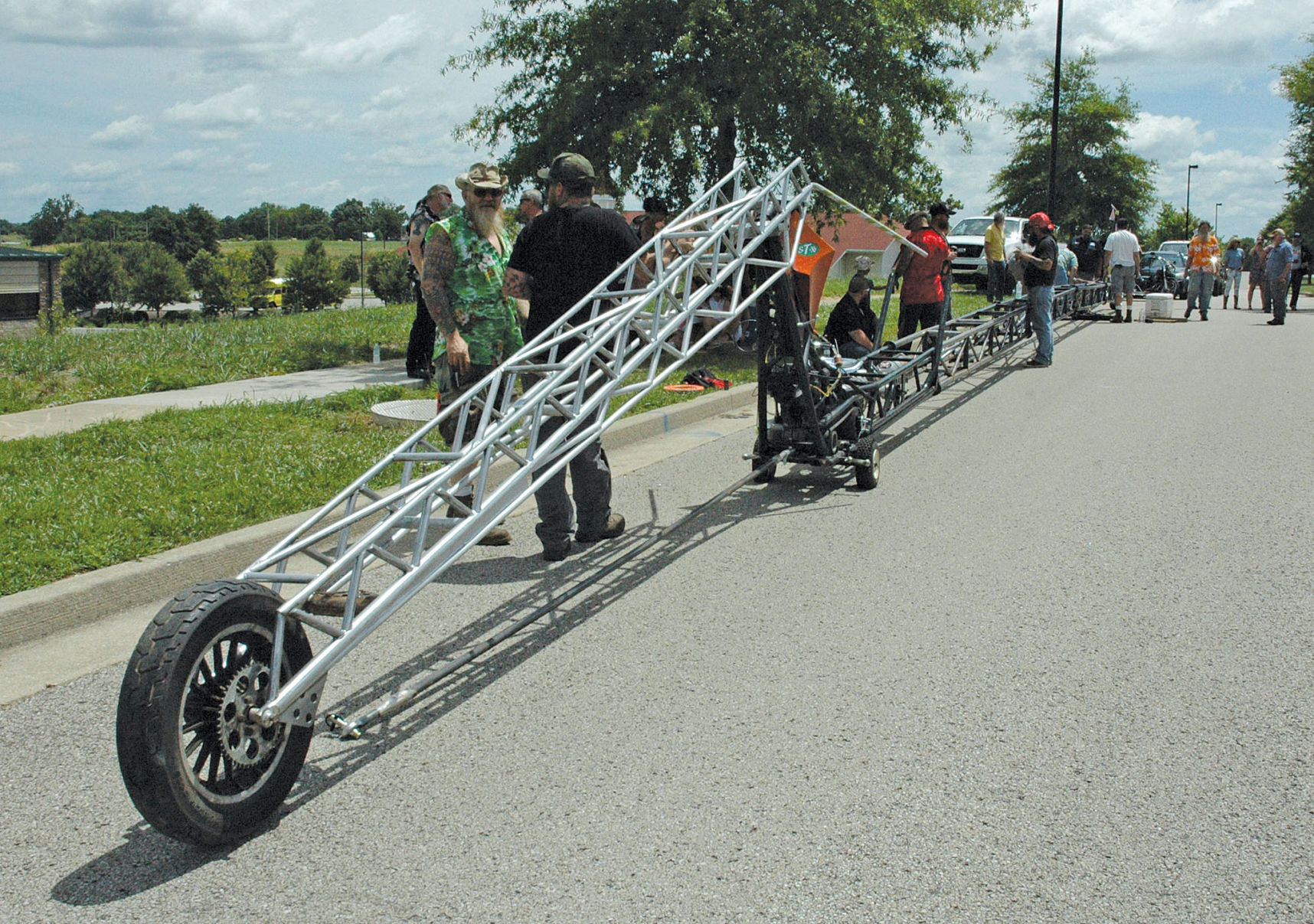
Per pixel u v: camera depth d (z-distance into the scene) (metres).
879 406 7.93
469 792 3.39
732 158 13.97
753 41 12.97
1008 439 8.78
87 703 4.02
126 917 2.77
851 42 13.59
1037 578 5.34
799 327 6.70
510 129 14.48
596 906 2.78
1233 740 3.61
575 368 4.62
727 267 5.72
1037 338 13.10
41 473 6.68
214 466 6.85
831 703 3.97
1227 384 11.43
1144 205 54.62
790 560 5.73
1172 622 4.70
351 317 17.00
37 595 4.67
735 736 3.72
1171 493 6.93
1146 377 12.04
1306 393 10.77
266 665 3.28
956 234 29.88
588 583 5.29
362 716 3.81
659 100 12.73
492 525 4.16
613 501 7.02
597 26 13.35
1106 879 2.85
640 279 6.11
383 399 9.38
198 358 11.63
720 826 3.15
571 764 3.55
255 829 3.19
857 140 13.36
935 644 4.51
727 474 7.76
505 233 6.06
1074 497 6.89
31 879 2.95
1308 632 4.55
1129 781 3.36
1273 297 18.94
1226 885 2.81
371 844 3.11
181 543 5.47
